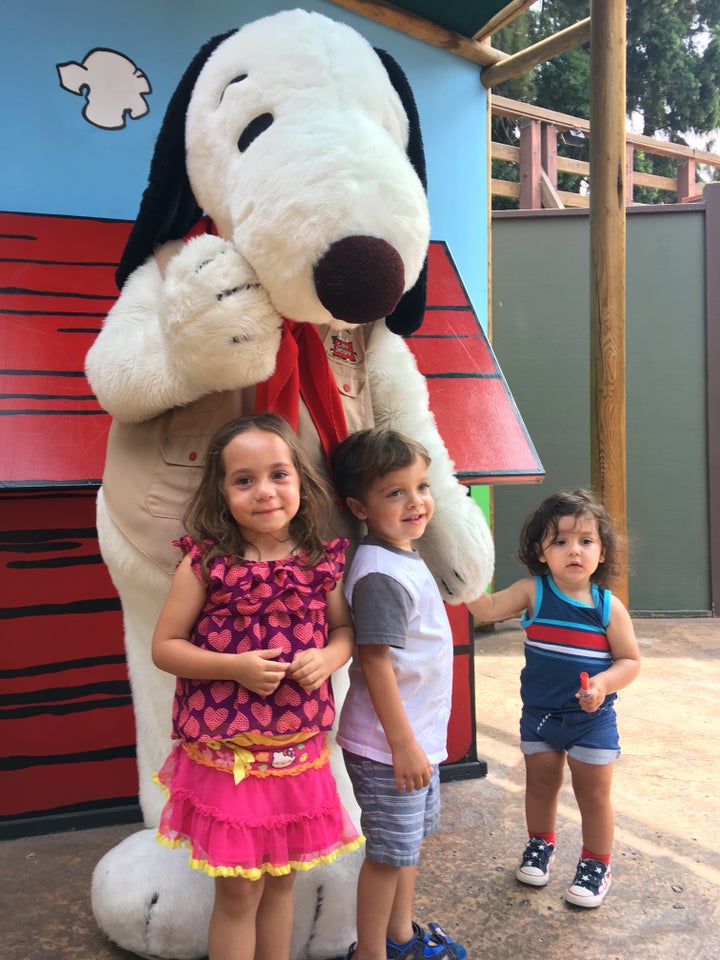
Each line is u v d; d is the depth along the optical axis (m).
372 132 1.47
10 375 2.27
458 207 3.66
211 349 1.44
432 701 1.69
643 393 5.54
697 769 2.98
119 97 2.91
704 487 5.56
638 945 1.95
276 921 1.53
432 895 2.15
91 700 2.43
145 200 1.70
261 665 1.38
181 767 1.49
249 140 1.55
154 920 1.72
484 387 2.75
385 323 1.93
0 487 2.08
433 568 1.85
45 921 2.01
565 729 2.15
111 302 2.52
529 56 3.61
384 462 1.62
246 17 3.10
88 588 2.40
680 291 5.51
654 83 13.27
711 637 4.97
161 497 1.66
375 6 3.28
